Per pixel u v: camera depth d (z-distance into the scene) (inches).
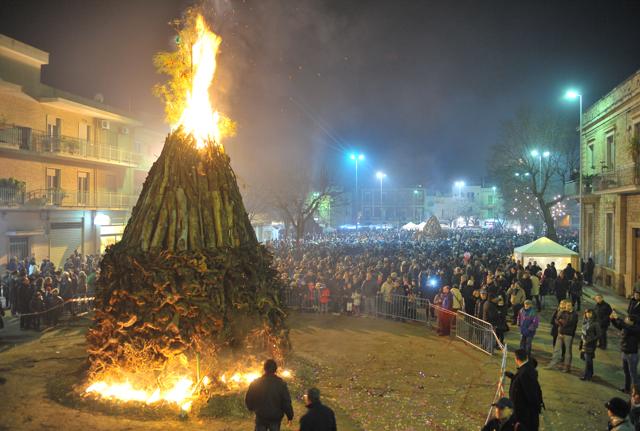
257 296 440.5
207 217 430.0
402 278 789.2
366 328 679.7
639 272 948.0
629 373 435.5
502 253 1387.8
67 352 522.9
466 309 702.5
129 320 393.4
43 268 935.0
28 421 344.2
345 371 482.0
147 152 1697.8
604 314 592.1
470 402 406.9
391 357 535.8
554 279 922.7
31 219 1155.3
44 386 415.5
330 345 579.8
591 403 416.2
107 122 1424.7
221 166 459.8
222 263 416.2
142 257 402.6
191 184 434.3
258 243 472.1
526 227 2997.0
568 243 1852.9
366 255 1087.0
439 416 375.6
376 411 383.2
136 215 434.6
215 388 395.5
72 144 1258.6
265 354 444.8
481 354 555.2
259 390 290.7
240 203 469.1
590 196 1211.9
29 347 545.0
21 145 1134.4
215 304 406.6
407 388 438.0
